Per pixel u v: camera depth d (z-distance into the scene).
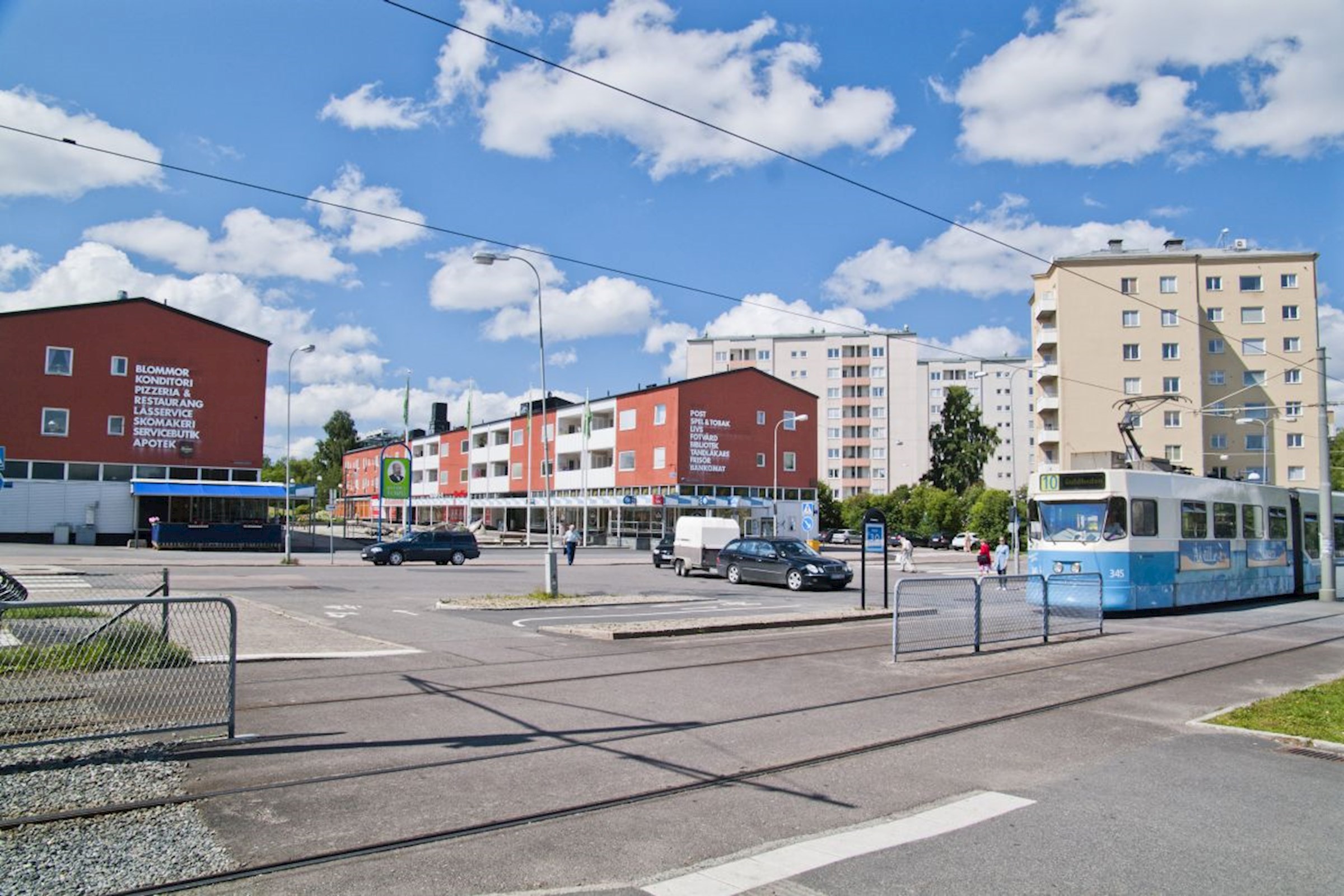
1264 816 5.93
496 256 22.20
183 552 43.16
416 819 5.57
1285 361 62.50
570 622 16.70
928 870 4.88
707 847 5.21
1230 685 11.20
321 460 125.44
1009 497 68.00
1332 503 27.36
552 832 5.42
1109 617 20.03
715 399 62.44
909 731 8.29
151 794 5.93
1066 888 4.67
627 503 62.75
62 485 46.09
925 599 13.16
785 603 22.09
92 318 47.75
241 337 51.56
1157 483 20.58
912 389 101.75
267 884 4.57
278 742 7.30
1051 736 8.24
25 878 4.54
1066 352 63.44
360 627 15.41
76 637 7.56
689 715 8.74
